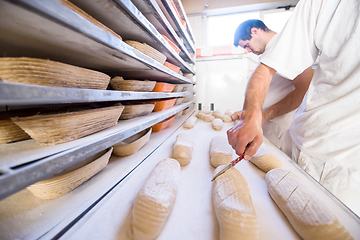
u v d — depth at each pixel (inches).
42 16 10.8
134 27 27.6
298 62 28.4
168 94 44.3
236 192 18.7
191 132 50.4
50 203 17.2
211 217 17.6
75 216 15.7
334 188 29.9
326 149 29.0
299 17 27.6
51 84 13.8
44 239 13.1
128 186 22.0
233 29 130.2
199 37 128.4
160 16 34.2
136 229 14.6
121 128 23.1
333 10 25.0
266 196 21.1
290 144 47.0
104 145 18.2
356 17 23.0
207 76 94.3
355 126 25.9
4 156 12.4
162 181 20.0
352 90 25.3
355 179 27.8
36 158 12.0
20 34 14.2
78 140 16.9
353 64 24.7
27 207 16.5
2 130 15.1
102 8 21.6
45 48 18.3
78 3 20.3
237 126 25.3
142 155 30.3
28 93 10.2
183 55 71.4
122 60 24.9
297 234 15.7
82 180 19.7
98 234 15.1
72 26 12.7
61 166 12.9
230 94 93.7
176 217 17.6
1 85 8.7
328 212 15.2
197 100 97.8
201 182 24.0
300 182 20.3
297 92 45.6
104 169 24.8
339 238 13.3
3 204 16.9
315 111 30.3
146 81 31.4
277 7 119.6
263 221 17.1
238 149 22.6
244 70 90.0
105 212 17.7
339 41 25.6
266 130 61.1
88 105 31.4
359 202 28.3
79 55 21.6
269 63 29.1
